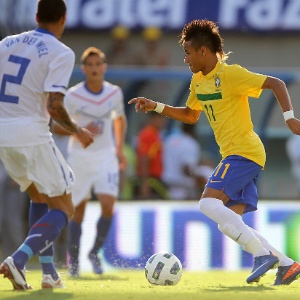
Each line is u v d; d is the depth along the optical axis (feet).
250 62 202.08
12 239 148.25
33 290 73.46
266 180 168.25
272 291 73.51
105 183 120.78
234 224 80.79
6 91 75.15
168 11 198.39
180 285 87.20
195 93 86.79
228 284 89.56
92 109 122.21
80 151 121.29
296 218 138.92
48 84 73.77
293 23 201.16
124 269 133.90
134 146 162.20
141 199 156.66
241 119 82.48
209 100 83.30
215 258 136.77
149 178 158.10
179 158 158.40
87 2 199.52
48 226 74.69
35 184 75.66
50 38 75.77
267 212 138.72
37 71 74.59
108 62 193.98
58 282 78.02
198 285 86.63
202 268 136.46
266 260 80.53
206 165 161.38
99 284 89.56
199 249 137.08
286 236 138.62
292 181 168.25
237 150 82.43
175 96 165.07
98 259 119.44
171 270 85.81
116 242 135.44
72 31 199.31
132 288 78.95
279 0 201.36
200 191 158.81
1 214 147.33
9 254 148.36
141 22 198.08
